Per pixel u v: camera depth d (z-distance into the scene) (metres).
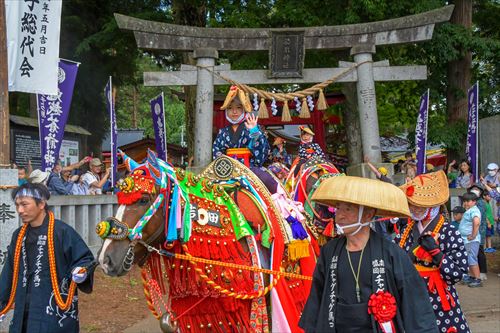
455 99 15.41
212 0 15.50
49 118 10.19
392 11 13.36
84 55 19.36
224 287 4.20
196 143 10.59
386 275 3.26
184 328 4.26
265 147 5.26
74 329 4.49
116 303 8.66
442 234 4.64
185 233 4.09
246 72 10.73
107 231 3.88
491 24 17.70
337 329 3.30
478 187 11.46
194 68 10.64
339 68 10.76
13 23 7.96
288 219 4.77
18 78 7.98
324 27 10.81
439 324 4.64
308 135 7.55
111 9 19.03
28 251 4.48
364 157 10.73
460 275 4.52
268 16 15.26
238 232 4.35
